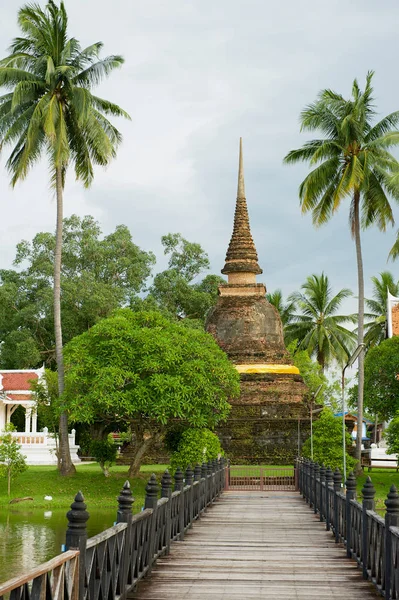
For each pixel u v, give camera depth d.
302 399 49.44
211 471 27.12
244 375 49.59
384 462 47.88
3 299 61.25
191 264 69.44
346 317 65.62
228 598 11.10
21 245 65.00
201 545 16.52
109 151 37.59
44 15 37.97
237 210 56.03
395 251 44.25
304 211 40.38
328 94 40.03
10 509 32.03
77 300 59.34
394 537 10.13
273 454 46.44
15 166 38.16
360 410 39.03
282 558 14.84
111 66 38.09
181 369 34.16
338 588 11.92
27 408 48.75
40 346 62.06
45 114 35.97
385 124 39.81
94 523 27.11
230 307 52.94
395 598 10.10
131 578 10.89
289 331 66.06
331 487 19.09
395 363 41.03
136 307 61.66
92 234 64.50
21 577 5.73
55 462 46.94
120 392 33.19
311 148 41.03
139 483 36.19
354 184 38.16
